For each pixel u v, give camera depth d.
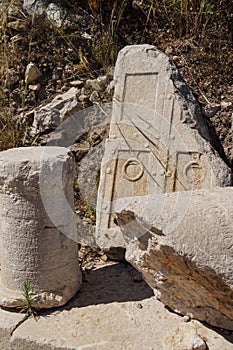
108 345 2.66
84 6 4.65
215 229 2.50
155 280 2.82
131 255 2.84
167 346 2.62
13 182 2.77
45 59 4.41
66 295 2.95
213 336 2.69
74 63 4.40
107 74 4.28
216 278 2.52
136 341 2.68
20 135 4.20
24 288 2.85
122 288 3.14
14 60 4.41
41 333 2.76
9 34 4.54
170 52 4.38
